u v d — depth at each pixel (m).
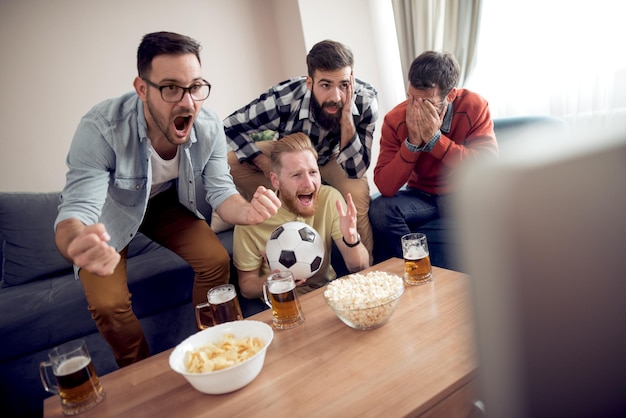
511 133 2.19
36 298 1.92
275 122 2.18
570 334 0.16
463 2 2.85
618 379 0.18
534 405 0.17
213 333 1.04
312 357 0.99
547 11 2.54
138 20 3.05
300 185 1.69
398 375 0.87
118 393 0.98
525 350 0.16
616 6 2.27
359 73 3.48
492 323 0.16
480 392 0.18
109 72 2.99
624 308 0.17
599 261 0.16
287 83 2.15
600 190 0.15
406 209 2.05
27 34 2.75
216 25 3.33
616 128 0.16
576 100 2.50
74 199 1.36
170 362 0.94
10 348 1.80
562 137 0.16
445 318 1.06
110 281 1.54
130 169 1.50
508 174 0.14
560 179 0.15
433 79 1.81
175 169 1.66
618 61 2.31
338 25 3.35
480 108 2.01
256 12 3.48
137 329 1.58
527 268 0.15
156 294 1.99
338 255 2.02
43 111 2.82
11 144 2.76
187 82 1.33
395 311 1.14
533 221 0.14
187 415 0.86
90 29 2.91
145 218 1.76
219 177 1.73
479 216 0.15
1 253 2.32
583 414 0.17
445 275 1.31
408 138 1.98
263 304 1.95
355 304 1.03
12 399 1.83
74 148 1.41
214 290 1.23
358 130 2.20
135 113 1.46
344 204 1.86
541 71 2.65
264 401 0.86
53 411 0.96
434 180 2.11
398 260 1.50
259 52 3.51
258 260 1.76
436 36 3.06
